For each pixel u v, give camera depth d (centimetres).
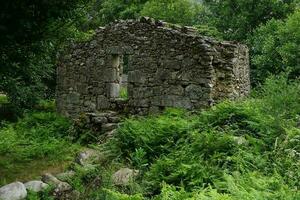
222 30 2569
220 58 1142
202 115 920
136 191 632
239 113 864
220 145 729
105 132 1068
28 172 810
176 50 1159
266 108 878
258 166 650
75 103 1476
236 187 524
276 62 1939
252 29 2486
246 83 1377
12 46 753
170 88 1173
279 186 558
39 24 735
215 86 1120
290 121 792
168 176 655
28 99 1688
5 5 669
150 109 1223
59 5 730
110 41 1347
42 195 682
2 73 793
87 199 660
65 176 738
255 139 736
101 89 1385
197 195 545
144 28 1242
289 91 919
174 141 834
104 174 703
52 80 2112
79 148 975
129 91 1281
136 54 1263
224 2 2570
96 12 3162
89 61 1424
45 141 1049
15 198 659
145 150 815
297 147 684
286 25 1897
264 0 2436
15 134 1116
